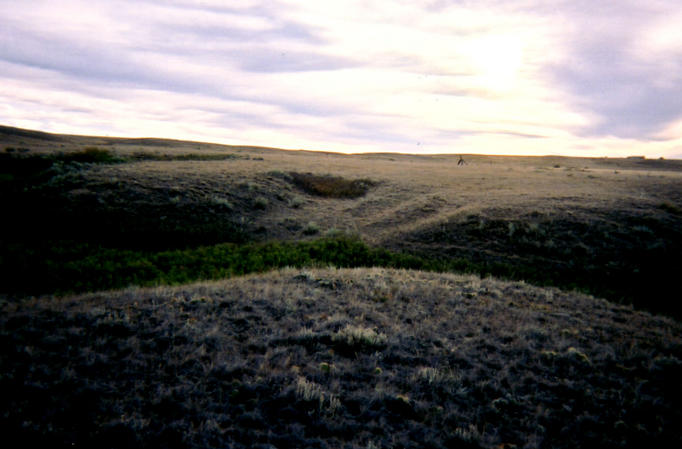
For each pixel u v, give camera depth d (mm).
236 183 28984
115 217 19609
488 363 6188
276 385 5012
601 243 17500
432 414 4730
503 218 20656
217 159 49156
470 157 134250
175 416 4285
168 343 5902
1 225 17172
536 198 25625
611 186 33344
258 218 23406
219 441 3951
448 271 14680
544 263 16156
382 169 46000
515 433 4566
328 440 4172
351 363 5828
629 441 4492
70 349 5406
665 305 12602
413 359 6137
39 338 5656
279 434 4184
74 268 12438
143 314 6883
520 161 118375
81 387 4586
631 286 14188
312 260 15086
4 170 31453
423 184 34656
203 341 6047
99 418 4121
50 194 21391
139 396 4547
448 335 7211
